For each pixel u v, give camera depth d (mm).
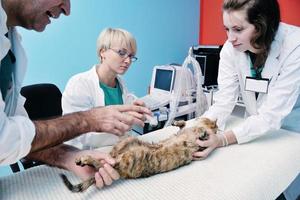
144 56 2990
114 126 831
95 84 1470
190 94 2184
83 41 2631
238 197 706
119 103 1605
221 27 3023
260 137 1153
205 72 2459
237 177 804
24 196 687
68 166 792
